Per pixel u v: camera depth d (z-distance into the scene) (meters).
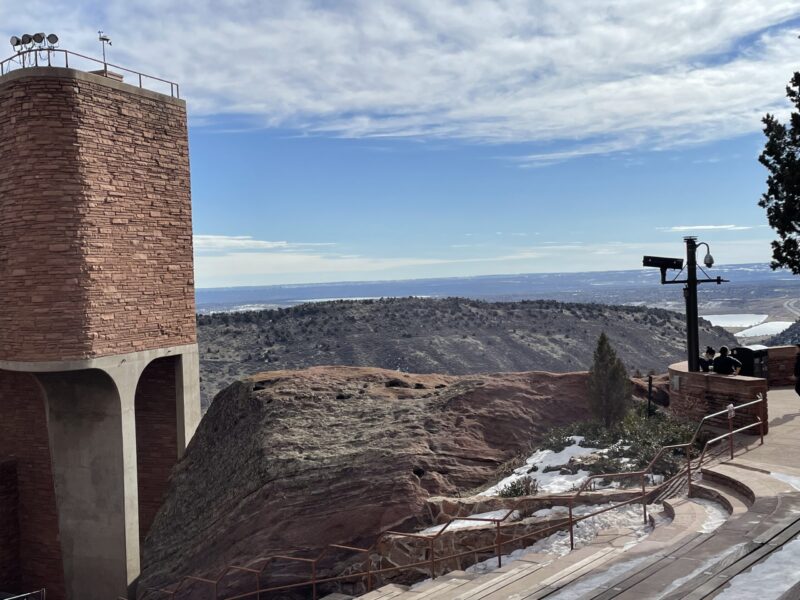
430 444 18.20
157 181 23.03
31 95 19.95
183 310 23.97
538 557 11.93
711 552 9.00
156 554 20.41
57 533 24.55
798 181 22.72
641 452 16.48
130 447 21.94
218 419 22.80
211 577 16.80
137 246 22.20
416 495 16.12
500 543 12.58
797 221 23.34
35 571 24.86
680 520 11.46
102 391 21.70
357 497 16.33
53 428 22.52
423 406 20.56
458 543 14.07
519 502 13.73
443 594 10.98
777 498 11.21
